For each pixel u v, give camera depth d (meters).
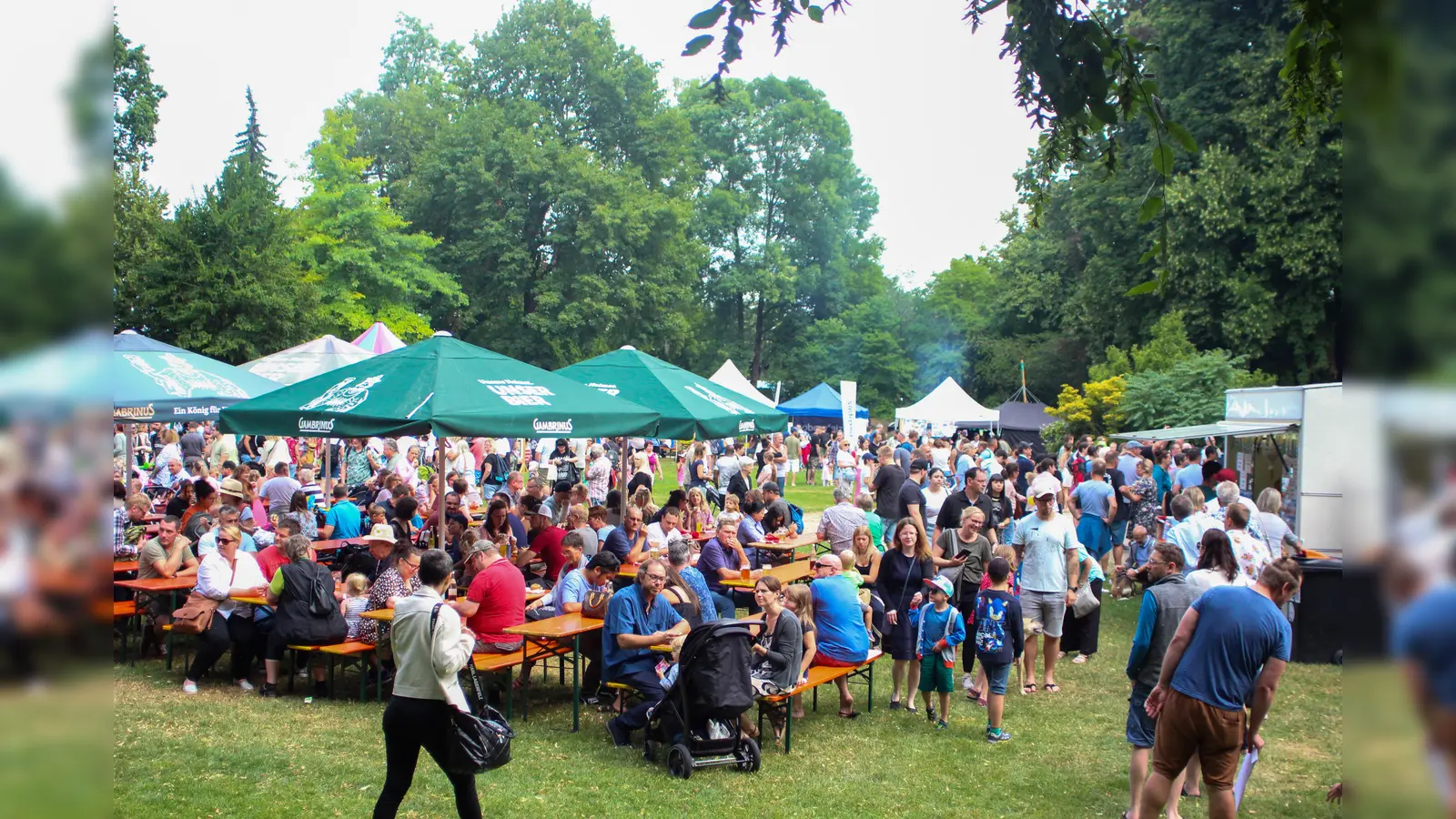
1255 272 28.95
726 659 7.50
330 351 19.16
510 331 49.97
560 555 11.62
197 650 9.51
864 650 9.24
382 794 5.73
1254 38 28.56
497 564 9.00
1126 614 13.99
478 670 8.49
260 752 7.57
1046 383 46.56
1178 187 28.75
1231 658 5.55
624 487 14.09
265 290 31.31
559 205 49.62
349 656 9.71
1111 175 3.57
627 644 8.20
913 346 62.66
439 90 60.59
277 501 13.89
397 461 17.64
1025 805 7.12
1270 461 15.62
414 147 58.53
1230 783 5.61
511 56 54.88
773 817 6.75
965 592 10.06
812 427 43.25
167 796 6.54
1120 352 31.95
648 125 55.16
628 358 14.01
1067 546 10.17
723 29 3.33
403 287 43.56
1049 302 46.38
